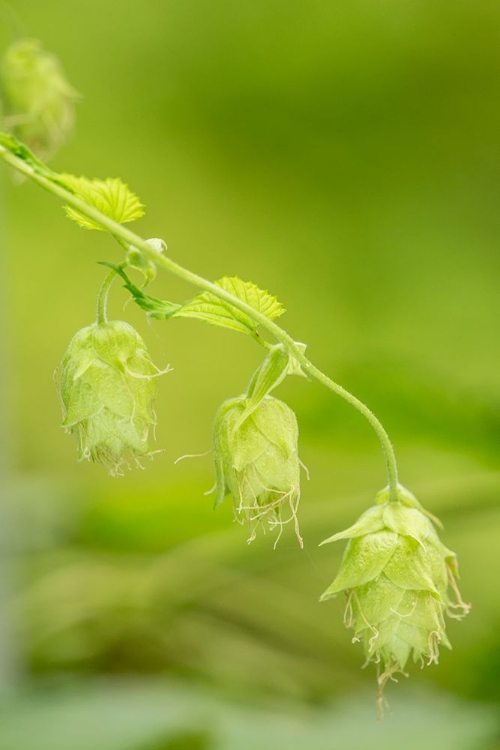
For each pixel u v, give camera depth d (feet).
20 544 3.15
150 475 4.21
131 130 4.92
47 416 4.39
